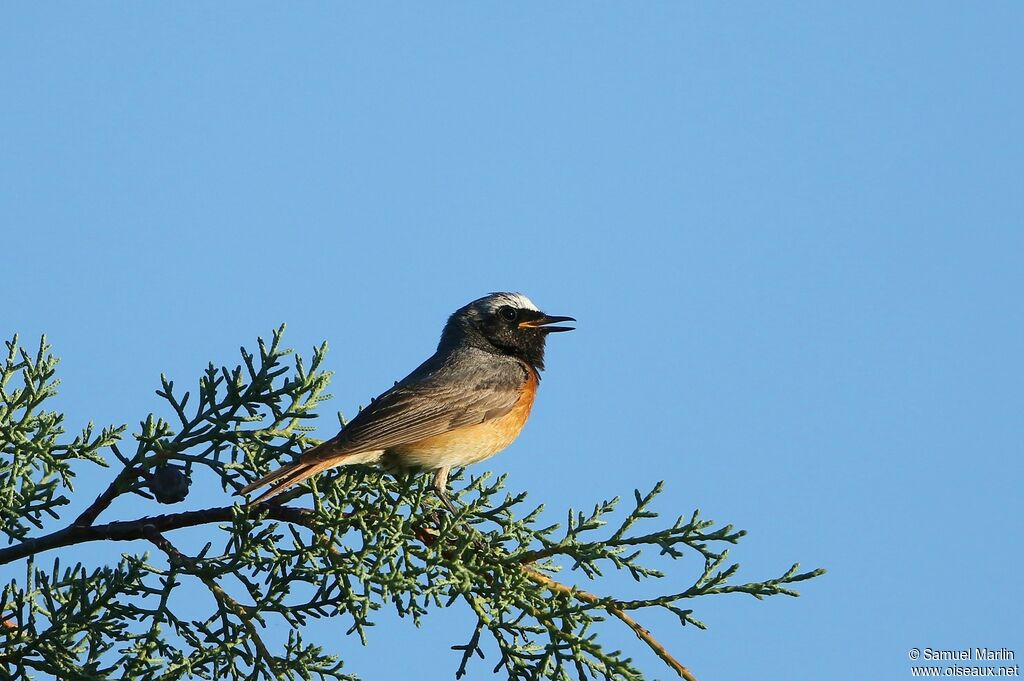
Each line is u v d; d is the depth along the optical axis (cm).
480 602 1127
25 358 1184
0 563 1145
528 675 1103
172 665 1076
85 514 1175
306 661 1094
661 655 1102
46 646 1060
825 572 1096
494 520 1239
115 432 1203
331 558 1158
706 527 1146
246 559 1132
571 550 1168
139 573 1102
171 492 1168
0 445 1165
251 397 1222
